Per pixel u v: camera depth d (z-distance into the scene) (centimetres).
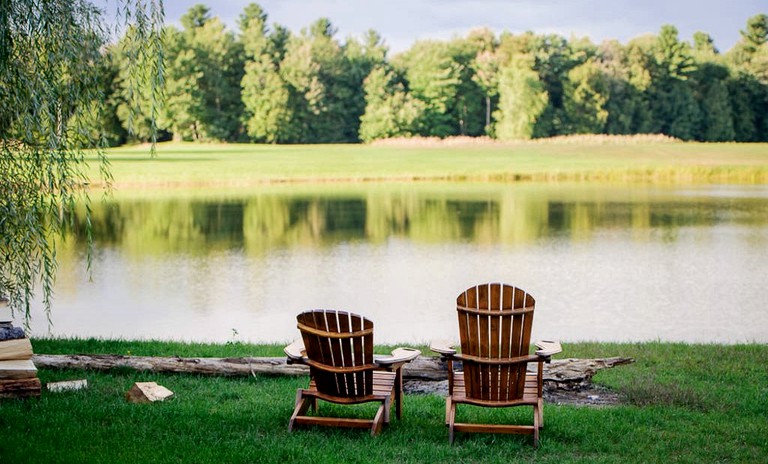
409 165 6762
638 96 9569
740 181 6169
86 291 2227
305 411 735
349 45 10862
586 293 2230
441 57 9900
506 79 9562
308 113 9738
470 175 6241
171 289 2269
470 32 10306
